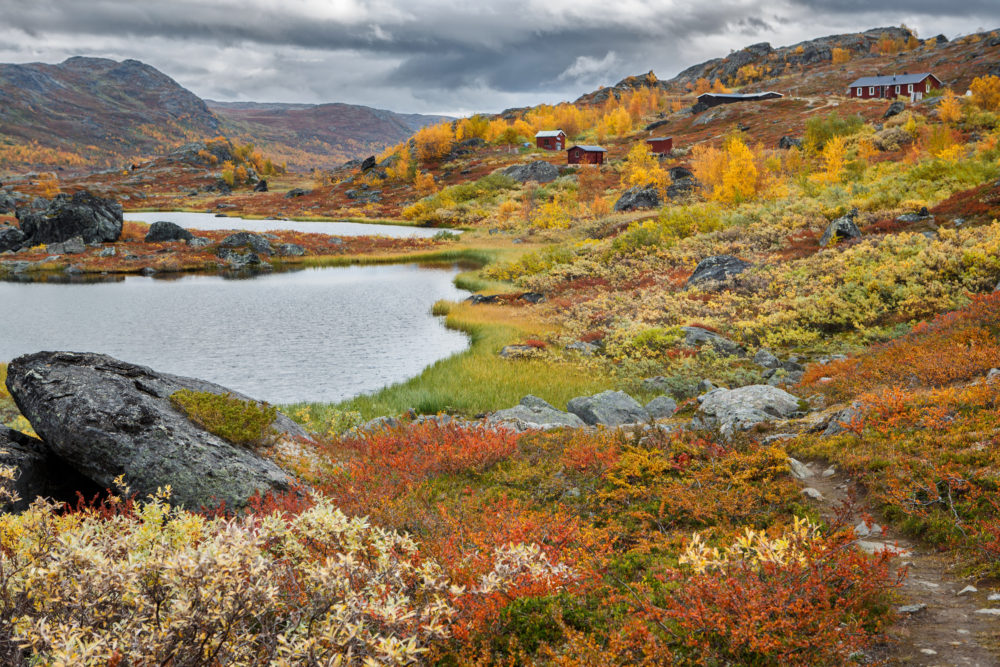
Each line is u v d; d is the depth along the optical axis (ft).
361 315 119.75
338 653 11.03
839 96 495.82
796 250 116.67
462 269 186.80
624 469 30.09
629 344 80.43
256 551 12.39
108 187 517.14
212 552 11.72
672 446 33.01
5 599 12.01
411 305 130.31
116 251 216.54
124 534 15.47
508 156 491.72
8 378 32.81
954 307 69.26
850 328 77.20
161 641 11.02
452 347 94.43
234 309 126.72
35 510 15.97
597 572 18.79
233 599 11.62
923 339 48.60
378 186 463.01
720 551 20.45
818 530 20.04
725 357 72.90
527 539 20.75
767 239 131.44
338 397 70.23
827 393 43.83
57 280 173.27
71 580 12.11
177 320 115.96
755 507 24.72
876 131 307.99
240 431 33.42
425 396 64.64
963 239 88.94
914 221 108.47
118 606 12.10
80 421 28.91
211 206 456.86
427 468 34.22
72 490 31.07
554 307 116.06
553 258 161.48
